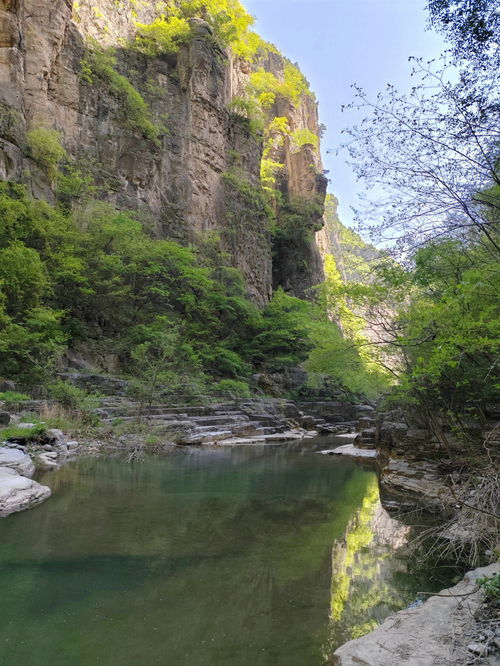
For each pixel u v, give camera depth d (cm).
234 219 3988
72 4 2925
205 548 577
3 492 724
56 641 351
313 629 380
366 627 385
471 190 539
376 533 659
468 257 641
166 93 3638
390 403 1520
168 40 3728
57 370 1870
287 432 2361
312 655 339
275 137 5775
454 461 986
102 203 2742
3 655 330
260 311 3878
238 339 3525
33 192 2356
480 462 757
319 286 1634
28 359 1772
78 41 2959
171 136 3597
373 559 554
